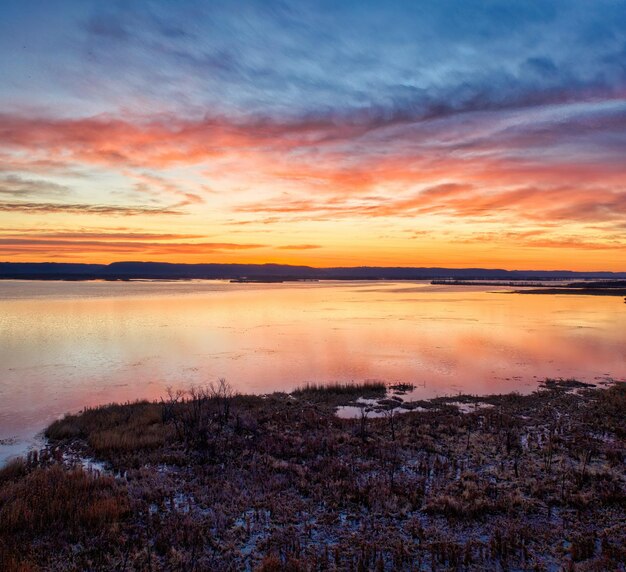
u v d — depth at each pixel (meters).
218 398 23.00
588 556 10.70
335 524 12.15
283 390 27.59
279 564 10.16
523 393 26.66
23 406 24.09
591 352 39.34
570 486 14.04
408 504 13.01
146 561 10.55
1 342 44.41
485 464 15.85
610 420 20.61
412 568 10.20
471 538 11.48
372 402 24.62
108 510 12.34
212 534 11.62
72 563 10.40
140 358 36.75
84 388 27.84
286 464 15.71
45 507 12.46
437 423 20.31
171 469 15.66
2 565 9.87
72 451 17.50
